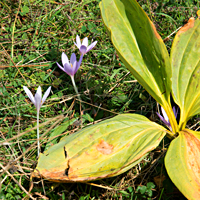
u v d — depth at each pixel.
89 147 0.82
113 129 0.84
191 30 0.90
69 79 1.04
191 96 0.88
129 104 1.00
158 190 0.85
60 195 0.83
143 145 0.80
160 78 0.86
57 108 0.98
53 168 0.79
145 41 0.86
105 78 1.02
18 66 1.01
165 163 0.78
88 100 1.00
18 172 0.86
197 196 0.74
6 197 0.82
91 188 0.85
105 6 0.87
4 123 0.94
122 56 0.83
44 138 0.88
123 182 0.87
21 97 0.98
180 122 0.88
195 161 0.78
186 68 0.89
